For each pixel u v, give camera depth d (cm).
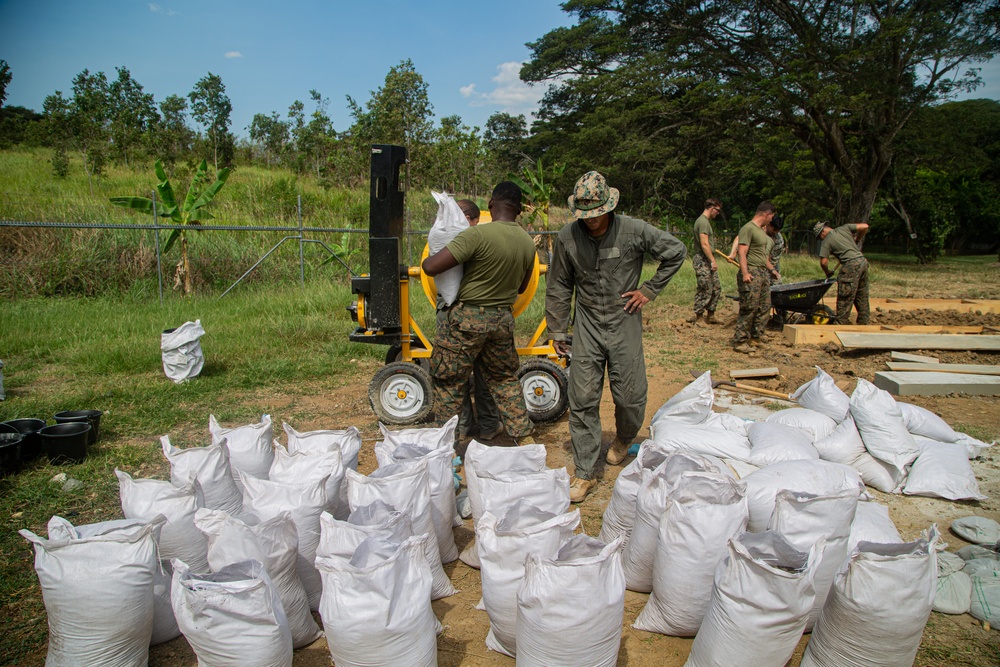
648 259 1773
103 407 564
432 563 292
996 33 2295
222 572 227
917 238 2662
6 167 2161
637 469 313
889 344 759
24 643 268
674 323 991
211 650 214
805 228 3369
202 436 510
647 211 3148
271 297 1055
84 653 231
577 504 395
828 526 256
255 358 729
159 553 272
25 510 382
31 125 2950
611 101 3306
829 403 440
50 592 229
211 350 729
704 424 418
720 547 253
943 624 280
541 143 4103
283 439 505
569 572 214
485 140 4347
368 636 216
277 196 1806
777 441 374
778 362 747
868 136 2616
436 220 417
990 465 439
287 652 228
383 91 2905
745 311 797
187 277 1169
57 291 1107
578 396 393
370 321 519
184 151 2866
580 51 3694
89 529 249
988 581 292
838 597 229
